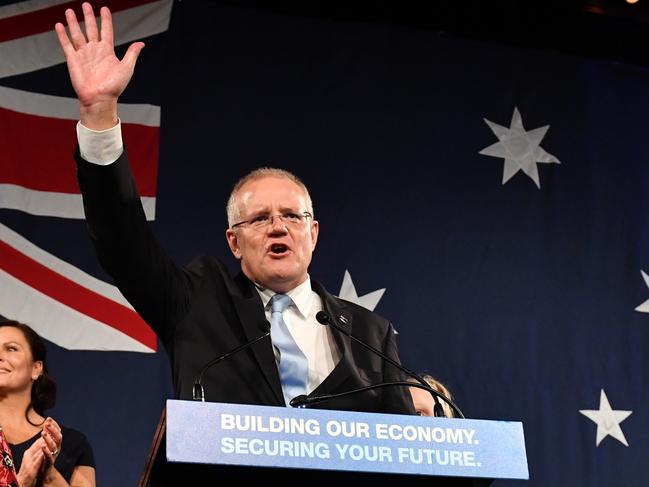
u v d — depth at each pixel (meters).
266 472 1.71
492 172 5.34
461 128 5.39
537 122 5.55
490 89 5.54
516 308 5.06
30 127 4.62
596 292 5.23
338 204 5.00
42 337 4.26
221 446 1.58
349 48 5.36
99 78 2.06
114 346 4.32
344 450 1.65
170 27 5.05
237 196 2.43
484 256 5.12
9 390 3.50
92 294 4.39
